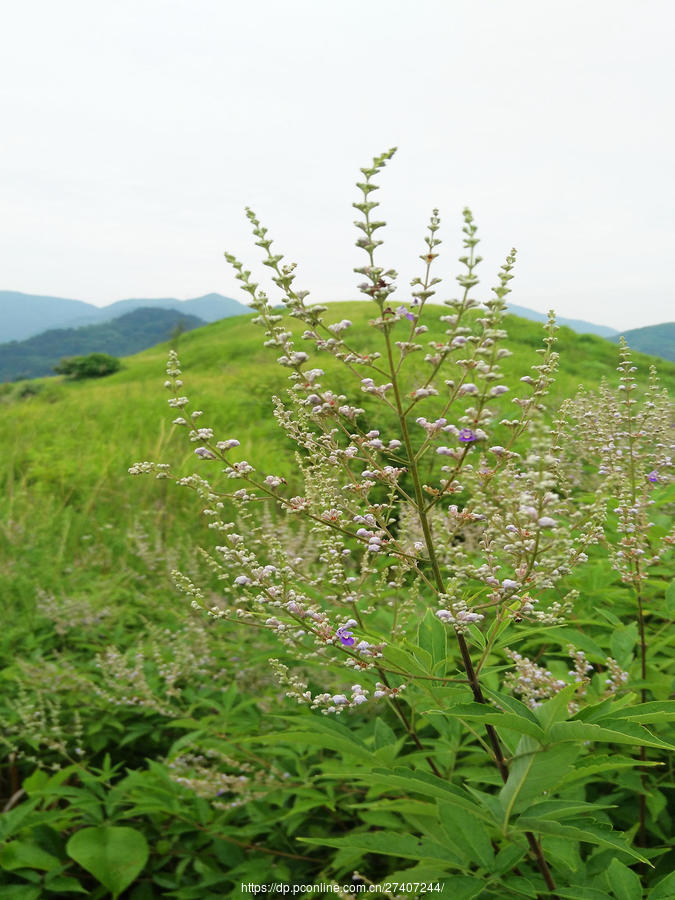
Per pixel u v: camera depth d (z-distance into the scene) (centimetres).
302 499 246
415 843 239
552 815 215
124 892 354
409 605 341
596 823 226
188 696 466
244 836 367
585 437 438
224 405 1917
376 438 240
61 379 7275
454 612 230
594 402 512
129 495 1080
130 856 332
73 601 610
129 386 3153
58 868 335
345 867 323
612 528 443
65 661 513
